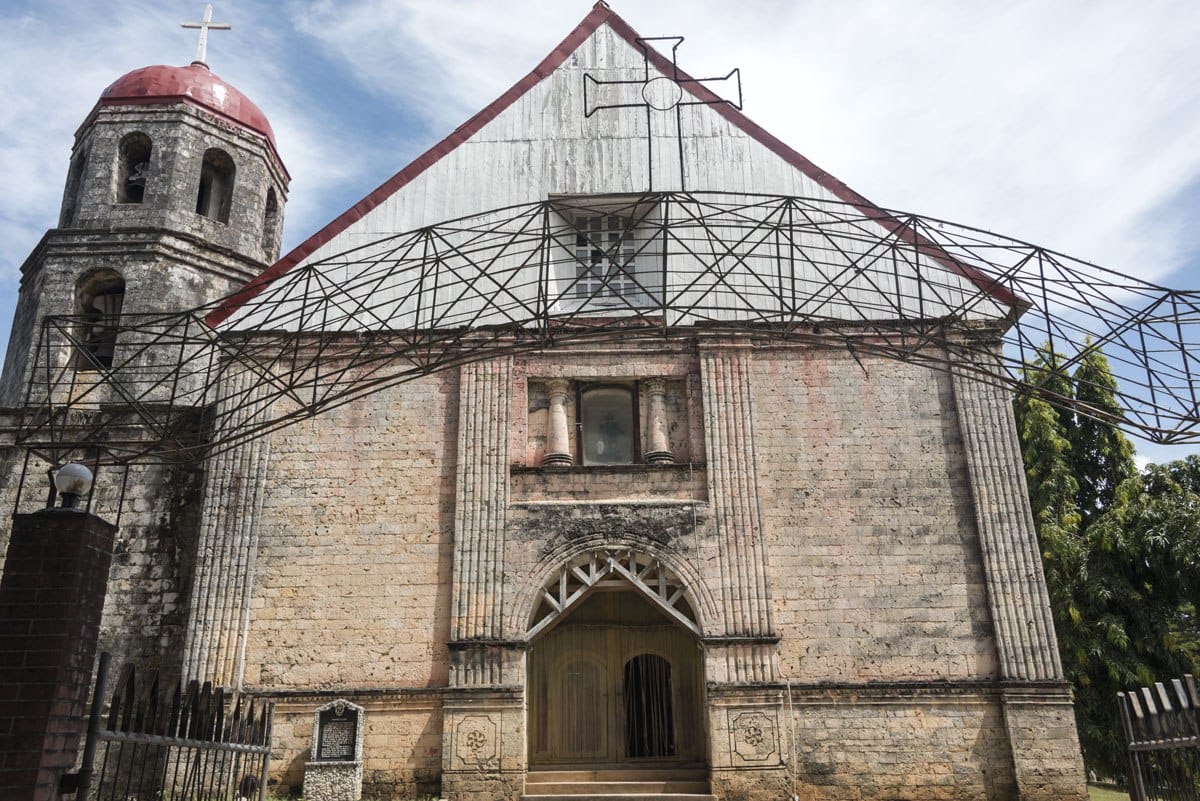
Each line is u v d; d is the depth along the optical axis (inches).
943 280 836.0
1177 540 957.2
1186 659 952.9
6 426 826.2
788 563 761.0
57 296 883.4
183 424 818.8
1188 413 560.1
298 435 802.8
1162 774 492.7
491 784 699.4
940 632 743.1
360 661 738.8
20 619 410.6
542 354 820.0
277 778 709.9
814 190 863.7
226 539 767.7
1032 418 1139.9
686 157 880.3
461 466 783.1
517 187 876.0
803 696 724.0
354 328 830.5
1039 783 697.0
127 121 944.9
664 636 858.8
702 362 811.4
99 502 812.6
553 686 840.9
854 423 800.3
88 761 369.4
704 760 800.9
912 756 711.1
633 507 770.8
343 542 771.4
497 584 749.3
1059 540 1027.3
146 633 775.1
